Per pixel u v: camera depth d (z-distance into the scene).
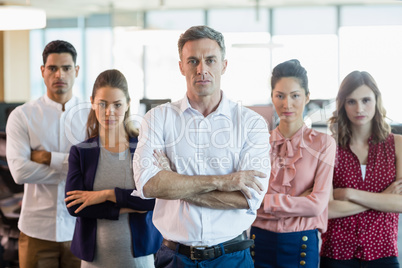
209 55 1.95
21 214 3.01
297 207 2.36
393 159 2.59
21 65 10.49
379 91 2.57
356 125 2.59
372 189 2.58
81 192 2.38
